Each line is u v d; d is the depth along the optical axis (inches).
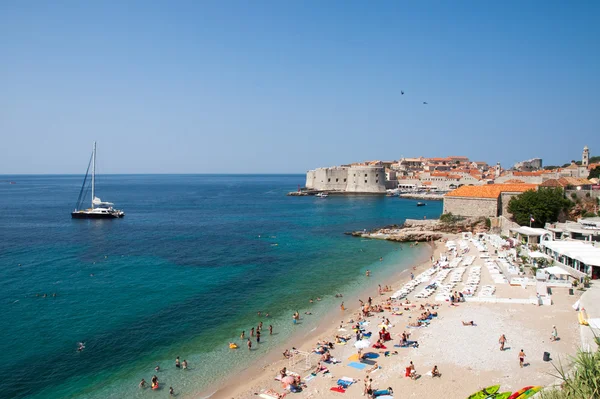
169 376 1238.3
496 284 1913.1
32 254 2962.6
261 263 2667.3
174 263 2669.8
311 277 2315.5
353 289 2079.2
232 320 1676.9
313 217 5206.7
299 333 1535.4
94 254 2960.1
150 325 1620.3
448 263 2308.1
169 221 4926.2
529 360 1171.3
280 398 1072.8
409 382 1087.6
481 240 3029.0
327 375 1168.2
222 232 4015.8
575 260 1932.8
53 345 1443.2
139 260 2758.4
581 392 629.3
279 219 5036.9
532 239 2586.1
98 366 1300.4
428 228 3690.9
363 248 3159.5
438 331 1411.2
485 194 3533.5
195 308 1812.3
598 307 1411.2
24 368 1282.0
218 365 1299.2
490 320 1477.6
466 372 1122.7
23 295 1982.0
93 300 1913.1
